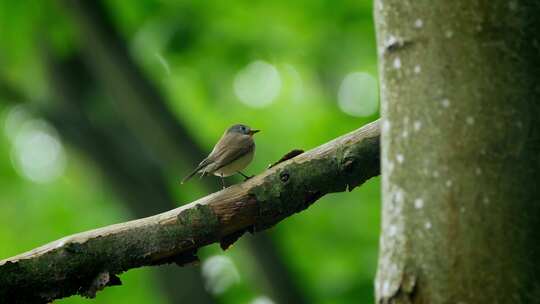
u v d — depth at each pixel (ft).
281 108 61.87
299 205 21.76
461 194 13.87
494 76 14.11
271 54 51.72
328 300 50.19
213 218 21.17
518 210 13.69
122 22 49.11
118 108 48.14
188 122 53.21
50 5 45.78
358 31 50.52
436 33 14.43
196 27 49.52
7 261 20.48
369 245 52.54
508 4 14.29
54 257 20.66
